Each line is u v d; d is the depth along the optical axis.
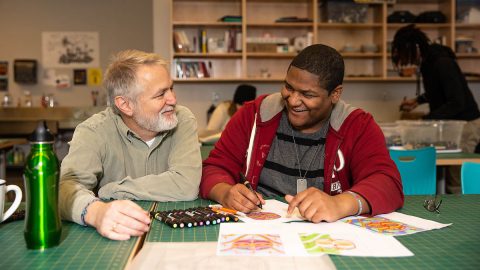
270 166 1.63
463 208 1.32
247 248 0.93
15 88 7.10
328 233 1.04
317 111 1.43
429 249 0.94
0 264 0.85
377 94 6.09
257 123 1.64
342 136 1.53
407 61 3.71
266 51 5.73
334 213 1.13
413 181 2.43
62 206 1.13
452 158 2.70
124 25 7.18
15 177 6.17
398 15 5.73
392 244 0.97
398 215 1.23
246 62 5.95
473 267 0.84
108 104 1.58
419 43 3.59
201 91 5.96
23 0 7.04
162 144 1.62
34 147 0.93
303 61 1.36
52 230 0.94
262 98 1.72
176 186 1.42
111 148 1.55
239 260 0.86
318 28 5.96
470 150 3.47
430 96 3.61
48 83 7.14
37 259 0.88
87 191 1.22
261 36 5.93
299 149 1.61
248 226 1.09
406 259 0.88
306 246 0.95
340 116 1.55
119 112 1.56
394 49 3.75
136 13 7.18
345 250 0.93
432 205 1.32
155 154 1.62
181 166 1.48
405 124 3.10
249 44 5.71
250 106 1.71
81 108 6.99
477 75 5.70
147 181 1.43
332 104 1.51
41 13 7.08
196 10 5.86
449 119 3.42
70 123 6.64
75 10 7.12
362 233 1.04
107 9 7.16
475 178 1.78
